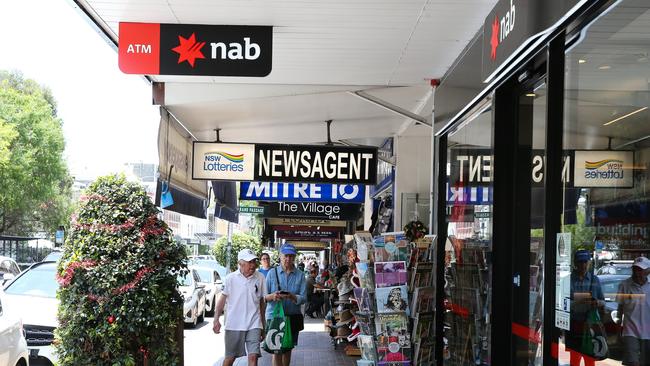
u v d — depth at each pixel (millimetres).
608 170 3643
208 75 6848
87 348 6996
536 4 4137
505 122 6012
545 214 4355
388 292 7715
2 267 21297
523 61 5008
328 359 12492
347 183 10516
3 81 52219
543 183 5066
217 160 10539
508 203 5969
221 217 15945
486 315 6199
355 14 6410
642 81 3367
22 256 52469
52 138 48906
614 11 3602
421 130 12836
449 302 7953
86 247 7027
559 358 4188
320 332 17531
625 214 3482
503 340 5914
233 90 9289
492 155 6047
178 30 6816
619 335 3498
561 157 4242
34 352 9352
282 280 9641
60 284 7074
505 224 5984
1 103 47156
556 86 4320
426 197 13234
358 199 14453
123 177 7402
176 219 64188
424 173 13312
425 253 8195
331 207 20594
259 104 10000
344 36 7113
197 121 10898
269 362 11945
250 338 8477
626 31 3512
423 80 8945
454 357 7562
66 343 6977
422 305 8008
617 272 3531
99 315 6957
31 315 9664
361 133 13453
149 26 6809
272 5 6207
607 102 3715
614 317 3543
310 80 9047
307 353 13312
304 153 10547
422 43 7293
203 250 66312
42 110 49375
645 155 3332
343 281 13445
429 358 8023
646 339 3289
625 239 3471
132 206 7258
